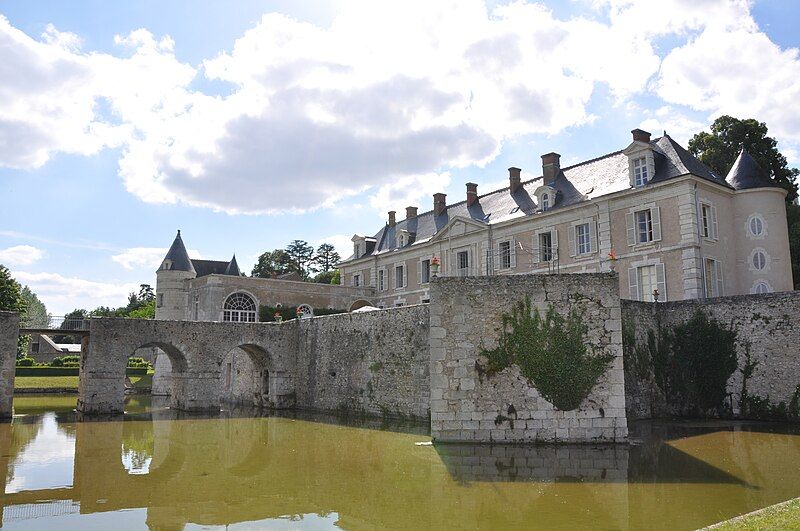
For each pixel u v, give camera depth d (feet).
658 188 93.91
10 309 149.28
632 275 96.78
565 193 112.06
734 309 72.43
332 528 34.30
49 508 39.01
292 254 282.77
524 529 33.19
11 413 86.53
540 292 58.39
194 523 35.63
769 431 62.39
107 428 78.33
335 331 95.35
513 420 56.95
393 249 155.12
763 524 27.02
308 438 67.31
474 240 126.93
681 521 33.78
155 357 141.90
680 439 58.90
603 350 57.52
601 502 37.96
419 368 77.05
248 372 120.47
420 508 37.86
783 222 94.73
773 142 120.26
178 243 160.76
